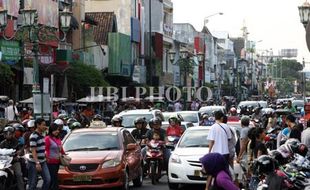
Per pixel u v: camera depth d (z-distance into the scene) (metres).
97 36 88.38
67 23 42.88
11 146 26.50
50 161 25.09
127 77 87.81
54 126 25.33
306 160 18.62
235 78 185.88
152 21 107.44
